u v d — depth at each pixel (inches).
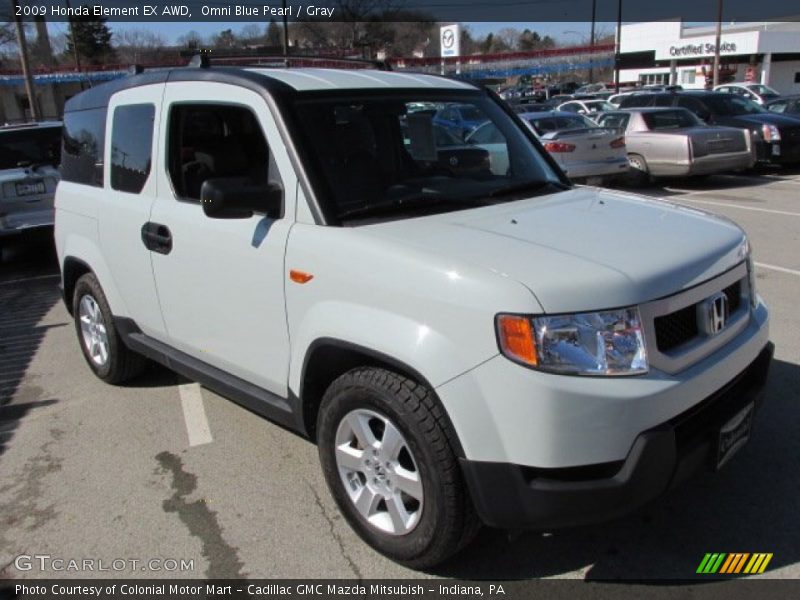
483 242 108.7
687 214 131.6
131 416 179.2
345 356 118.6
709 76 2038.6
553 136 475.5
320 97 131.3
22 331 265.1
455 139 146.2
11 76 1272.1
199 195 147.3
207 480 146.6
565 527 98.3
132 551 124.9
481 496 99.7
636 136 525.7
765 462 140.4
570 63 1578.5
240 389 141.3
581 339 94.6
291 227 122.2
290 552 122.2
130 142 166.6
